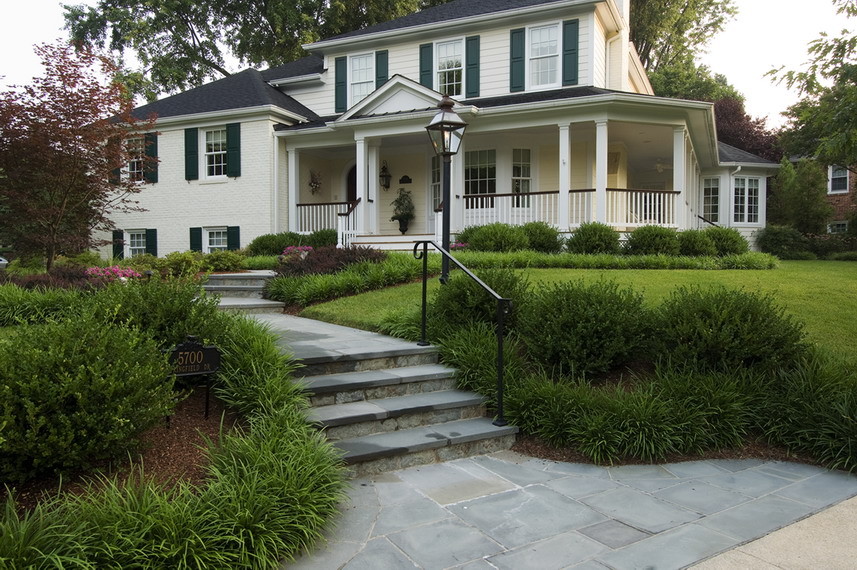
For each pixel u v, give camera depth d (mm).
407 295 7996
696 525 3205
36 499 2906
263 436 3467
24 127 8812
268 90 17250
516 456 4375
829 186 24922
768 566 2752
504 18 15188
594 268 10586
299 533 2879
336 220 16109
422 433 4371
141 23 24250
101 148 9602
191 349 3785
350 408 4453
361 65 17422
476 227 12992
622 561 2793
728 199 20266
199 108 16703
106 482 2998
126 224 17484
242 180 16172
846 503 3539
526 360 5457
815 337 6066
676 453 4406
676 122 13234
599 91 13359
